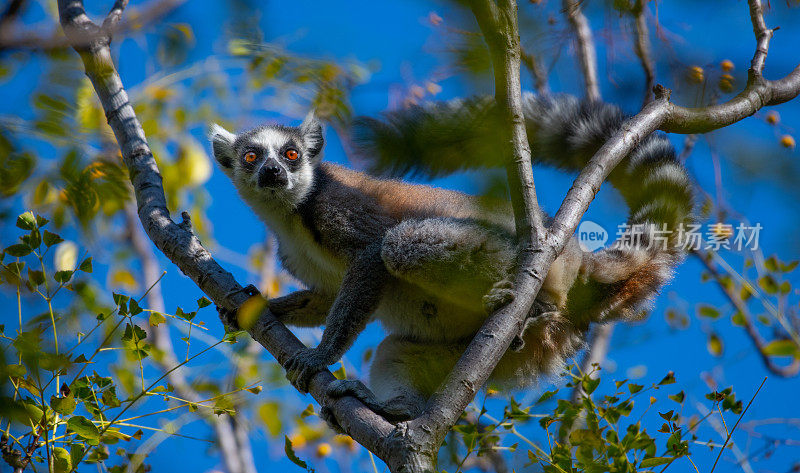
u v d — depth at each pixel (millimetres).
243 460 12961
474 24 5082
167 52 6953
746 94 9578
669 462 8016
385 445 7188
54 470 7520
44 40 5371
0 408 5375
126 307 7820
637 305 11414
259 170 12172
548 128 11883
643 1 6551
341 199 11617
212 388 10797
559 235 7949
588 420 8547
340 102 10547
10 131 6223
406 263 10125
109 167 7281
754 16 10242
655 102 9172
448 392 7207
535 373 11344
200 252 9484
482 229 10109
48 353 6863
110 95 10117
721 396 8672
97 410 7691
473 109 6062
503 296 8680
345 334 9867
